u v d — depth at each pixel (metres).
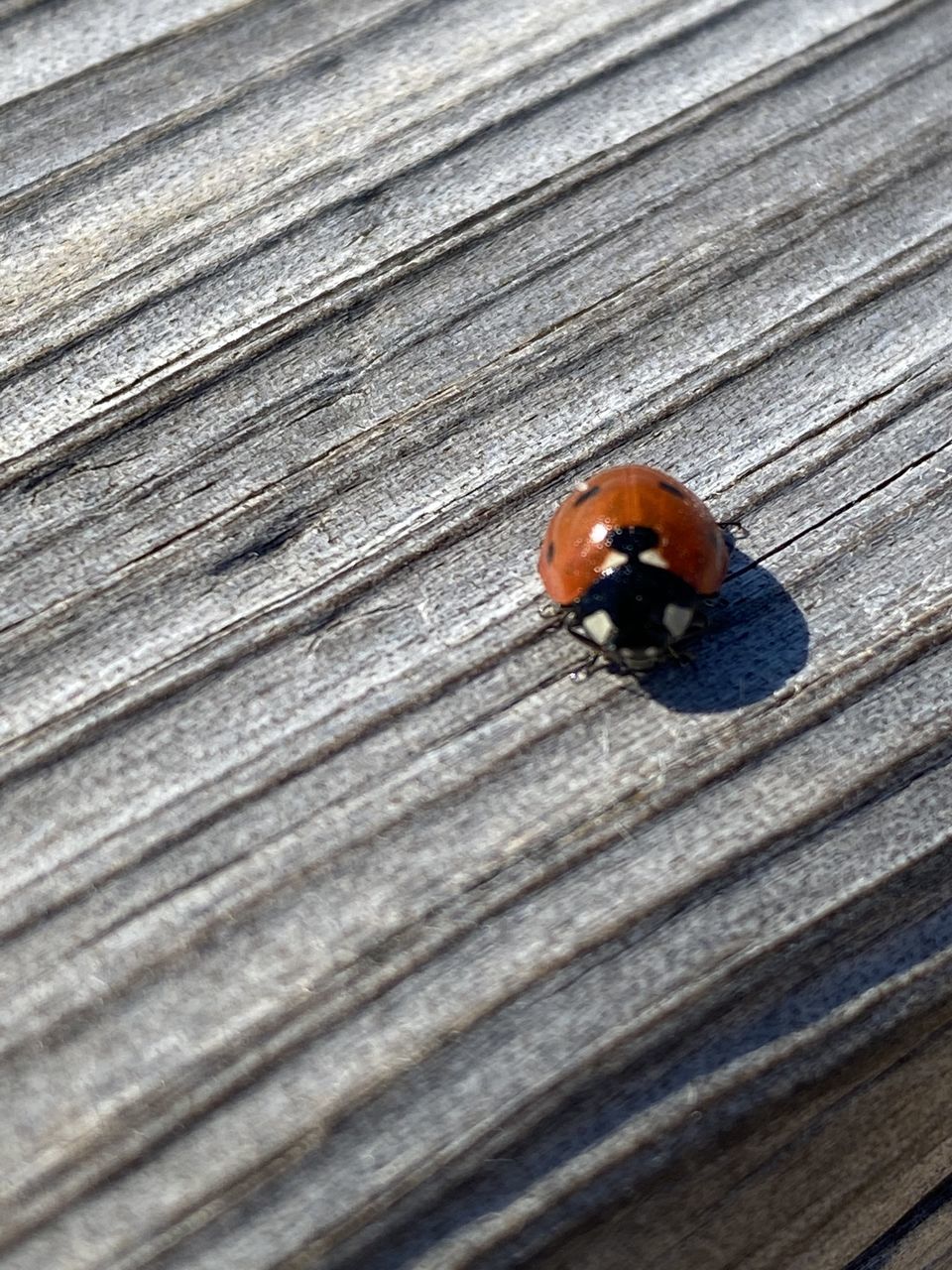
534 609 0.05
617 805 0.05
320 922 0.05
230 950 0.05
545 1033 0.05
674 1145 0.05
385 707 0.05
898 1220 0.05
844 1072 0.05
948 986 0.05
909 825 0.05
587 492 0.05
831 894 0.05
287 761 0.05
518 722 0.05
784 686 0.05
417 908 0.05
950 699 0.05
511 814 0.05
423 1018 0.05
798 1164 0.05
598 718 0.05
